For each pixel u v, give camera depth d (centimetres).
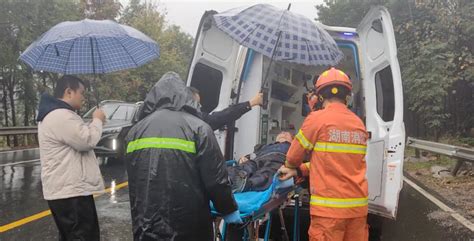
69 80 398
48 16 1911
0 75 1917
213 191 264
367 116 533
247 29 394
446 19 1362
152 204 256
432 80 1345
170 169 256
